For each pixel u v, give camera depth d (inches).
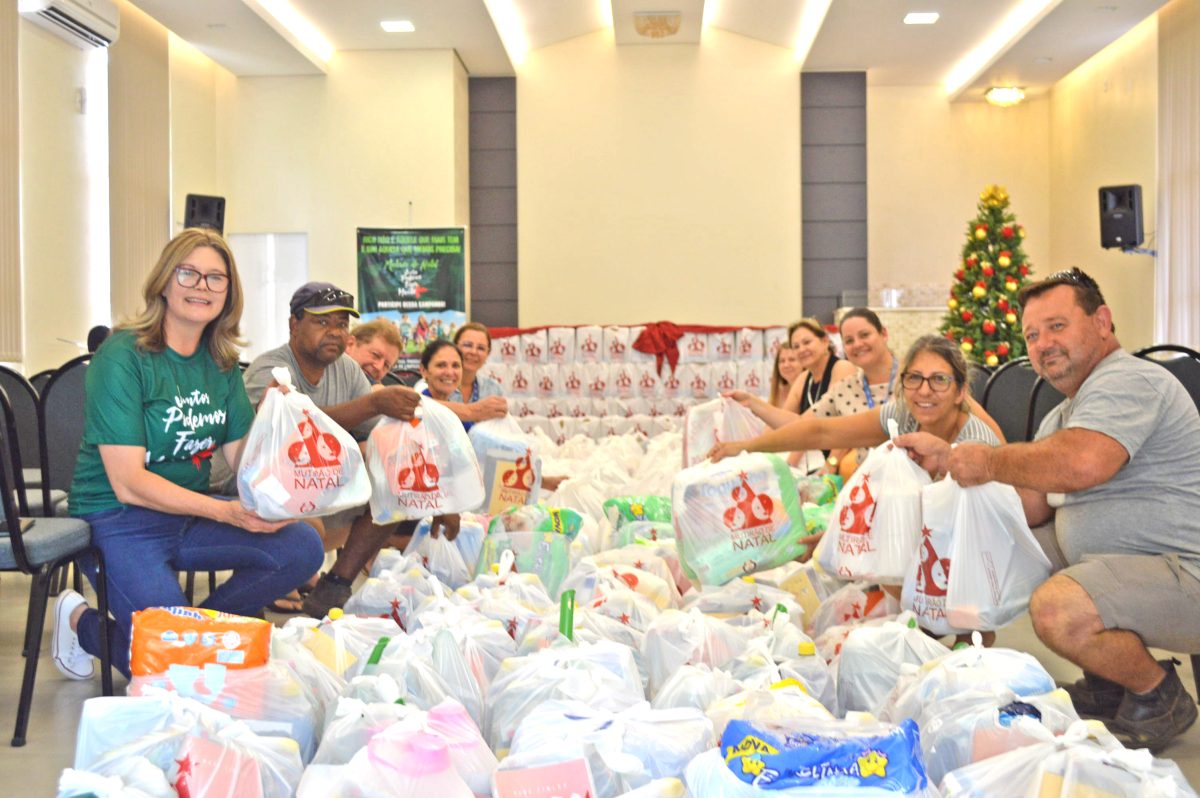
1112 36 387.2
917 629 86.1
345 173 425.7
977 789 57.9
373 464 117.8
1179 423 93.8
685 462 147.4
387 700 70.7
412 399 118.3
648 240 451.8
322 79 425.4
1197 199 348.2
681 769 61.9
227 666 71.0
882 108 468.1
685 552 110.2
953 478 97.2
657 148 451.5
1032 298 100.6
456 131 429.1
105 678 100.3
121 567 98.3
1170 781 54.2
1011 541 96.8
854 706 83.7
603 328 346.9
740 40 449.4
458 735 63.6
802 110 450.9
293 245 427.8
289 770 63.5
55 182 312.7
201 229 101.1
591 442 244.1
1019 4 378.0
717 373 343.9
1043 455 92.9
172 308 99.0
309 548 104.3
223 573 183.9
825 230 451.8
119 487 96.5
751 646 85.9
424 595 108.2
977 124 468.4
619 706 69.9
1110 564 91.4
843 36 409.1
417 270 357.4
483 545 124.1
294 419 97.9
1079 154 441.1
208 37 378.9
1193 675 113.5
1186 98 353.4
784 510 113.8
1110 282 415.5
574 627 91.0
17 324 285.7
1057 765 56.4
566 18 430.0
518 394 346.0
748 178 450.3
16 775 87.0
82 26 308.0
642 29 428.8
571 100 452.8
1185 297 355.9
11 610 153.6
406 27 398.6
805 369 196.9
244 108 426.3
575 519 135.6
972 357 331.3
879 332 159.8
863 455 160.7
